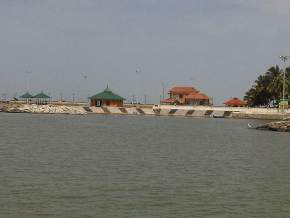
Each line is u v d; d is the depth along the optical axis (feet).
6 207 118.21
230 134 403.95
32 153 228.84
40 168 177.78
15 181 149.59
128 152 244.63
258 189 146.30
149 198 130.72
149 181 155.53
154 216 114.11
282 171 184.24
